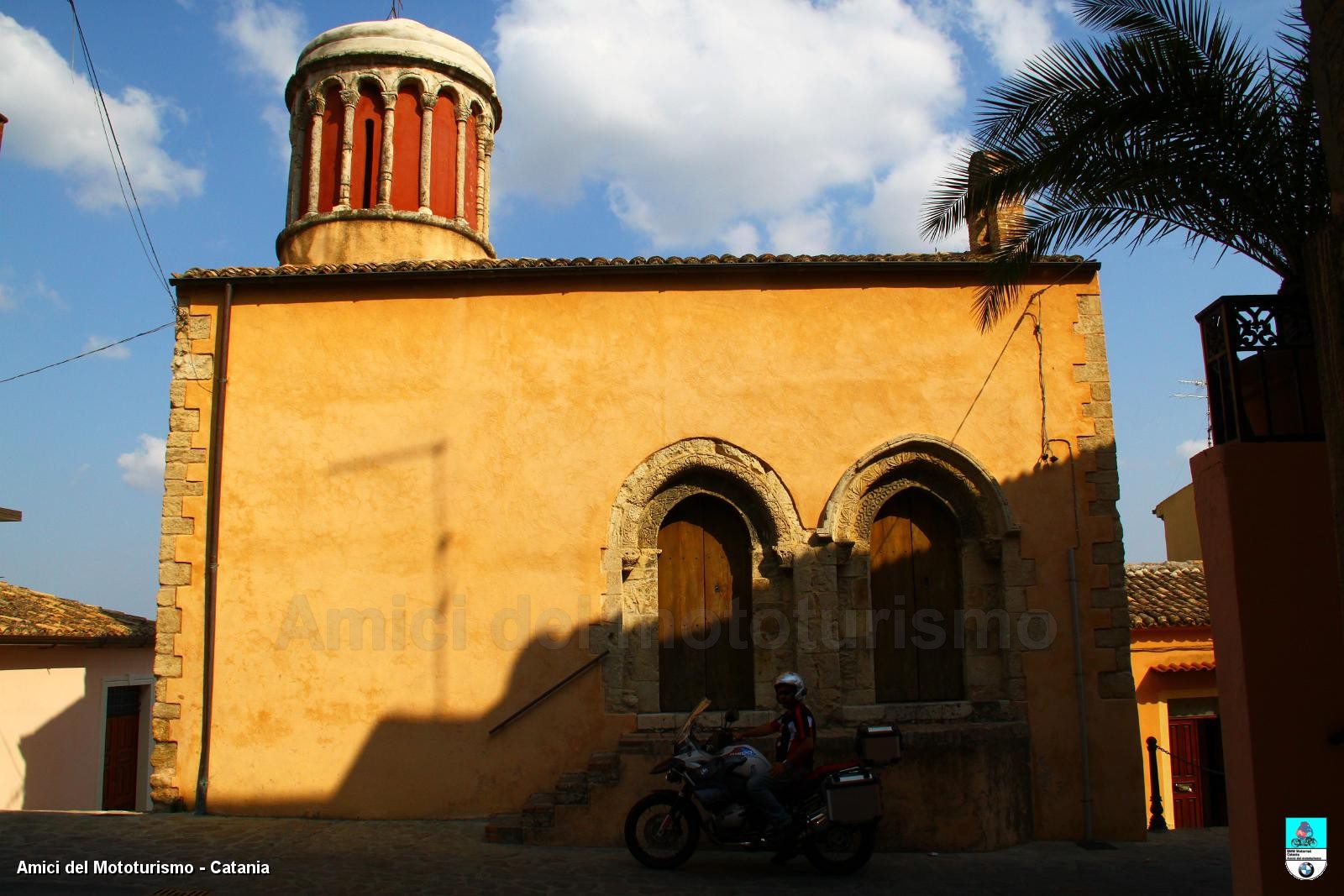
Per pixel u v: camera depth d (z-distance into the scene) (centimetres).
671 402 1116
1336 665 598
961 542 1105
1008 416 1112
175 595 1089
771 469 1102
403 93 1622
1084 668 1060
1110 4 734
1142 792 1034
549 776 1048
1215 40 698
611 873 851
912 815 959
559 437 1112
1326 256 511
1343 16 488
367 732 1062
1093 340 1129
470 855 906
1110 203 753
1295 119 680
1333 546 611
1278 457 622
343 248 1522
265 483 1110
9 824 991
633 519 1091
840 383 1117
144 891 760
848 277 1140
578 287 1142
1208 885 845
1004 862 921
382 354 1136
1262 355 644
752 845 859
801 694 901
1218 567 632
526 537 1093
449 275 1134
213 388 1132
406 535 1098
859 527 1102
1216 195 700
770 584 1095
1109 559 1082
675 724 1053
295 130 1655
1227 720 620
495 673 1069
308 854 891
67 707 1644
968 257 1131
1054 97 721
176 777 1060
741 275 1140
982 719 1065
